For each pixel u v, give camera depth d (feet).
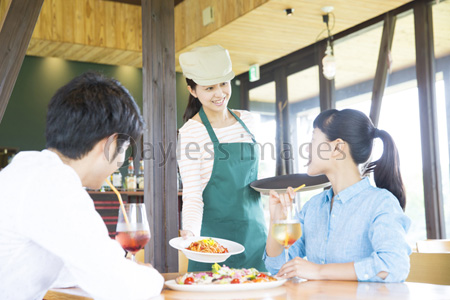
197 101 7.88
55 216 3.59
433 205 14.94
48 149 4.09
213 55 7.27
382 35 16.47
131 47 18.80
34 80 19.07
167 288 4.63
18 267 3.75
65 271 4.66
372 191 5.36
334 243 5.39
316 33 17.79
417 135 15.44
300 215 6.01
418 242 8.52
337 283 4.62
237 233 7.36
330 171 5.59
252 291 4.28
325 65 16.80
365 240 5.25
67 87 4.07
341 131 5.46
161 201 7.23
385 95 16.40
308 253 5.76
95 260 3.63
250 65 21.11
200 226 7.21
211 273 4.91
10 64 8.87
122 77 20.68
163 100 7.42
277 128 20.61
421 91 15.29
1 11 15.17
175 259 7.23
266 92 21.25
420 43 15.31
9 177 3.73
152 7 7.51
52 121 4.00
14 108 18.62
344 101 17.97
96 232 3.71
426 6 15.29
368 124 5.57
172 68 7.55
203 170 7.47
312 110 19.15
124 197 15.85
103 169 4.16
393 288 4.26
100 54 19.21
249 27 17.08
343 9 15.87
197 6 18.28
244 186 7.48
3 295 3.80
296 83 19.84
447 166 14.79
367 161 5.64
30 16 8.95
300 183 7.23
